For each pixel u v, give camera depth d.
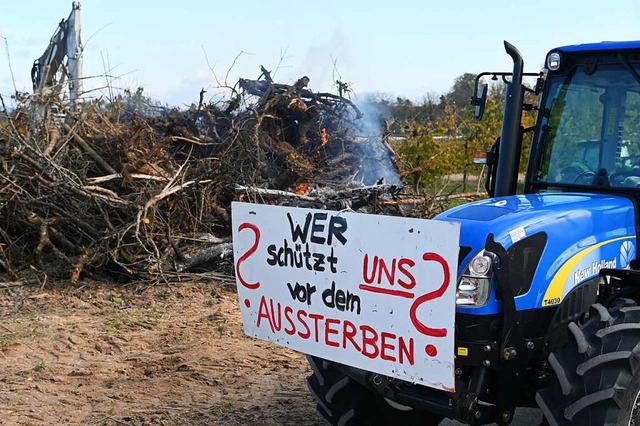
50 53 11.15
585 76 4.81
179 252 9.15
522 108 4.96
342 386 4.34
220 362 6.49
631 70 4.61
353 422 4.42
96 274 9.18
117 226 9.30
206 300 8.55
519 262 3.76
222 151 10.09
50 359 6.59
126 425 5.14
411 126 16.52
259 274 4.19
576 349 3.65
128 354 6.76
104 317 7.89
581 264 3.98
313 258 3.93
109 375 6.18
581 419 3.54
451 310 3.45
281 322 4.12
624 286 4.12
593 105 4.75
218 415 5.35
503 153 4.92
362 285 3.75
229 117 10.95
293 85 11.12
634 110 4.57
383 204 10.40
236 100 10.91
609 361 3.53
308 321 3.98
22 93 9.73
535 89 5.01
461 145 17.95
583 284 4.00
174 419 5.26
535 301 3.80
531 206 4.11
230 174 9.95
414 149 16.16
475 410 3.70
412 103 20.17
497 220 3.83
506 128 4.93
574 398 3.57
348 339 3.83
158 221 9.30
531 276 3.80
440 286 3.47
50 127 9.63
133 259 9.03
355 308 3.78
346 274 3.80
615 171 4.59
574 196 4.43
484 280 3.69
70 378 6.11
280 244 4.07
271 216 4.11
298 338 4.04
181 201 9.48
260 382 6.05
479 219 3.87
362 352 3.78
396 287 3.62
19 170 9.20
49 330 7.35
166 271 9.21
